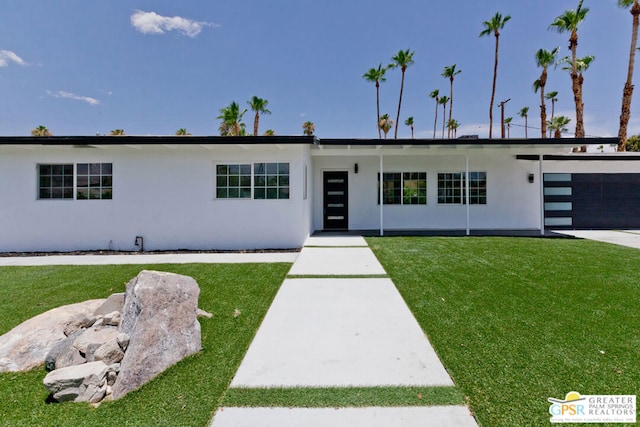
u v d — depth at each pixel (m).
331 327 3.18
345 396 2.06
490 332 2.98
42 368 2.50
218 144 7.04
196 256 6.87
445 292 4.19
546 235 9.17
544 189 10.76
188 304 2.82
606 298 3.88
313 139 7.03
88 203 7.58
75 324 2.93
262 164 7.70
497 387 2.13
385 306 3.74
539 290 4.21
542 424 1.77
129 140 6.89
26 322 2.89
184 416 1.90
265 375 2.33
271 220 7.70
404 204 10.77
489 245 7.57
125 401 2.05
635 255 6.34
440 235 9.41
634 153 10.69
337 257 6.53
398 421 1.82
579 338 2.83
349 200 10.79
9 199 7.47
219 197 7.73
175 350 2.54
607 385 2.13
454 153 9.52
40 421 1.88
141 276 2.74
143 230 7.63
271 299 4.05
